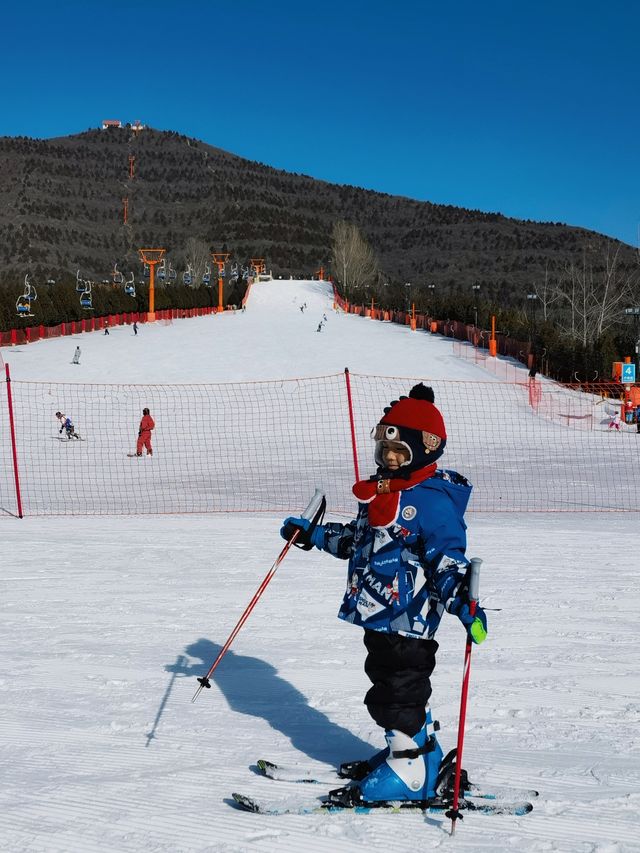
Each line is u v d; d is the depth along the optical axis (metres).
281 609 6.21
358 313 100.62
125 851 2.57
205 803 2.92
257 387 41.34
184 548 9.16
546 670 4.70
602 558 8.45
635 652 5.08
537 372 47.69
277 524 11.29
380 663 2.90
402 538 2.84
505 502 14.56
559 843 2.60
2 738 3.63
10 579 7.41
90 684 4.44
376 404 37.03
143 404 36.88
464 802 2.87
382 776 2.89
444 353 54.44
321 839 2.64
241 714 3.95
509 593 6.75
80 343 60.41
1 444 27.44
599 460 22.19
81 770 3.26
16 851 2.58
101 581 7.32
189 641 5.33
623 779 3.14
